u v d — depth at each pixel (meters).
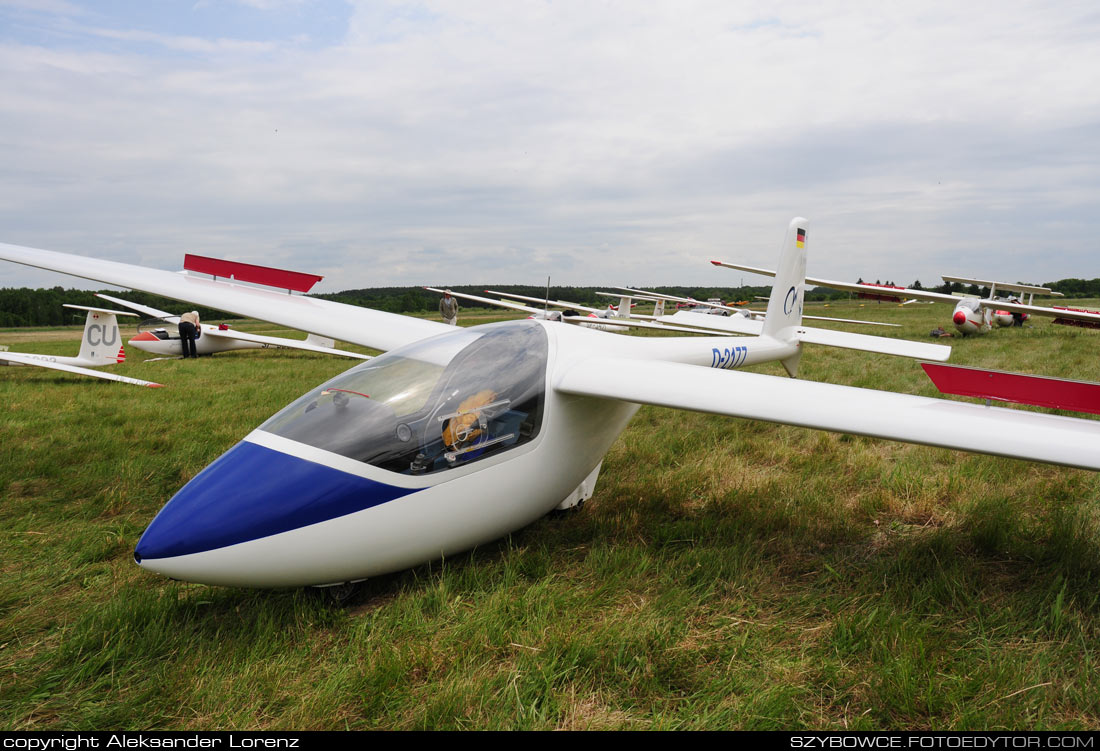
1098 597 2.90
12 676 2.44
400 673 2.36
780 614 2.89
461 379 3.23
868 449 5.85
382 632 2.68
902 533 3.86
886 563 3.36
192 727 2.15
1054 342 17.30
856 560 3.48
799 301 7.54
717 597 3.07
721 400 3.29
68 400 8.75
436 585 3.10
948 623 2.78
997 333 23.59
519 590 3.06
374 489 2.82
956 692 2.22
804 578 3.29
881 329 26.78
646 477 5.03
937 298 13.77
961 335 22.61
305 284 5.82
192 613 2.88
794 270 7.36
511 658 2.50
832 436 6.31
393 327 5.40
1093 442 2.71
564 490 3.86
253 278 5.86
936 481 4.67
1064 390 2.96
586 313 28.94
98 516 4.30
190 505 2.68
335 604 2.99
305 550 2.72
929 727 2.12
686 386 3.44
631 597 3.04
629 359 3.92
